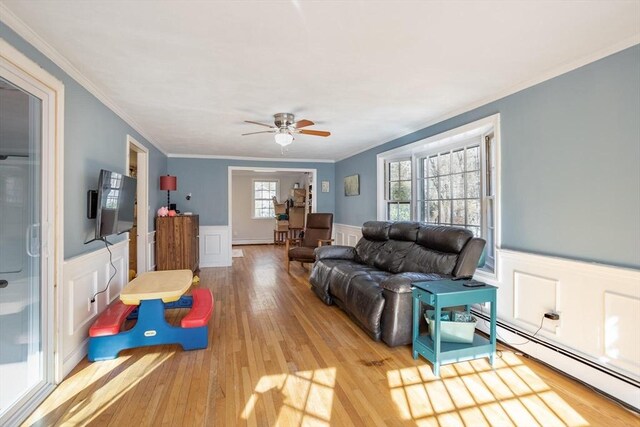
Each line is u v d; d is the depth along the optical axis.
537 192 2.45
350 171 6.10
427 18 1.67
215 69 2.29
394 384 2.10
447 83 2.57
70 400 1.90
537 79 2.43
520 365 2.36
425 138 3.83
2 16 1.60
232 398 1.93
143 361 2.38
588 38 1.88
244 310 3.61
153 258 4.92
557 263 2.25
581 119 2.14
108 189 2.65
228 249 6.32
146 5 1.55
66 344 2.18
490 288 2.34
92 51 2.03
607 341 1.97
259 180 10.20
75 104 2.33
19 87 1.76
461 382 2.12
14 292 1.78
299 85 2.61
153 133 4.32
